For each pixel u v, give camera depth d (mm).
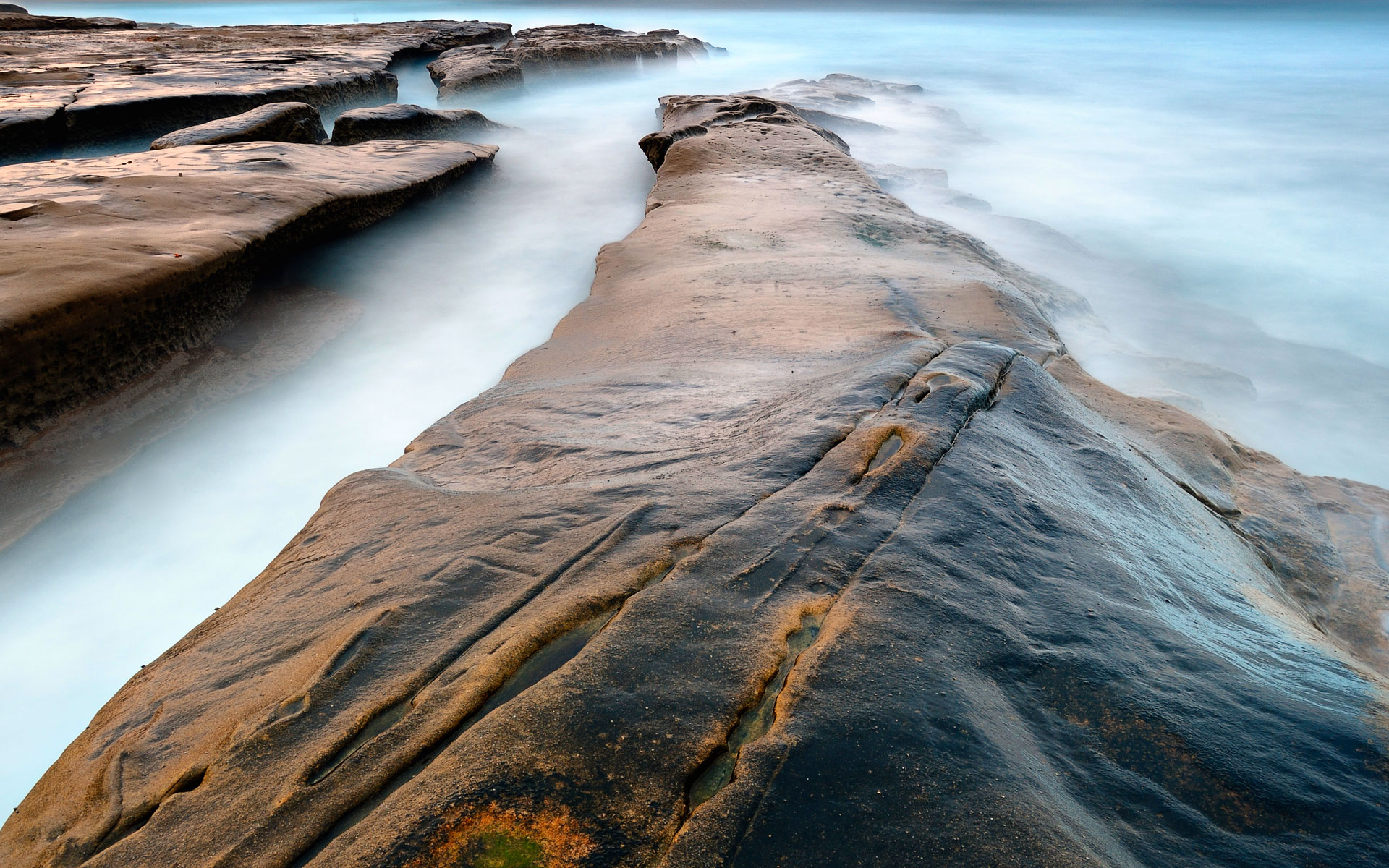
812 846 1477
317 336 7547
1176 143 23891
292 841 1601
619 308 6012
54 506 4910
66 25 30891
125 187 7617
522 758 1643
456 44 30672
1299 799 1652
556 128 19766
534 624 2086
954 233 8711
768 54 48125
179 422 5914
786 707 1775
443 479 3309
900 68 41500
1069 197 18047
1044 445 3320
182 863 1599
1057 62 46656
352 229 9188
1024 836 1489
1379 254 14133
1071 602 2248
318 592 2479
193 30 32406
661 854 1483
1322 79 41125
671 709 1770
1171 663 2045
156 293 5750
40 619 4645
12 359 4723
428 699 1884
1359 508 4070
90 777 1911
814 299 5793
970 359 3850
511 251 11094
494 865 1454
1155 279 12758
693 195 9875
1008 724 1791
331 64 19734
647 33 39750
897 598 2139
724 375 4395
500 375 7688
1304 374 9211
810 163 11680
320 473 6062
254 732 1869
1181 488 3734
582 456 3332
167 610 4770
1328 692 2045
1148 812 1630
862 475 2805
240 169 9133
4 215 6438
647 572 2305
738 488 2760
